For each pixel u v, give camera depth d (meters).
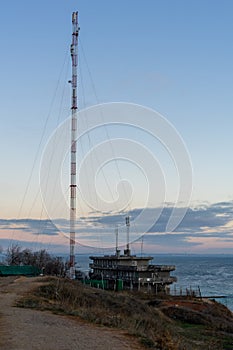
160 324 31.30
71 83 61.19
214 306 61.56
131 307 37.25
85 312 26.27
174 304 55.28
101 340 18.78
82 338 19.02
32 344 17.34
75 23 63.34
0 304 29.73
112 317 25.72
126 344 18.28
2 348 16.55
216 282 147.38
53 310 27.36
